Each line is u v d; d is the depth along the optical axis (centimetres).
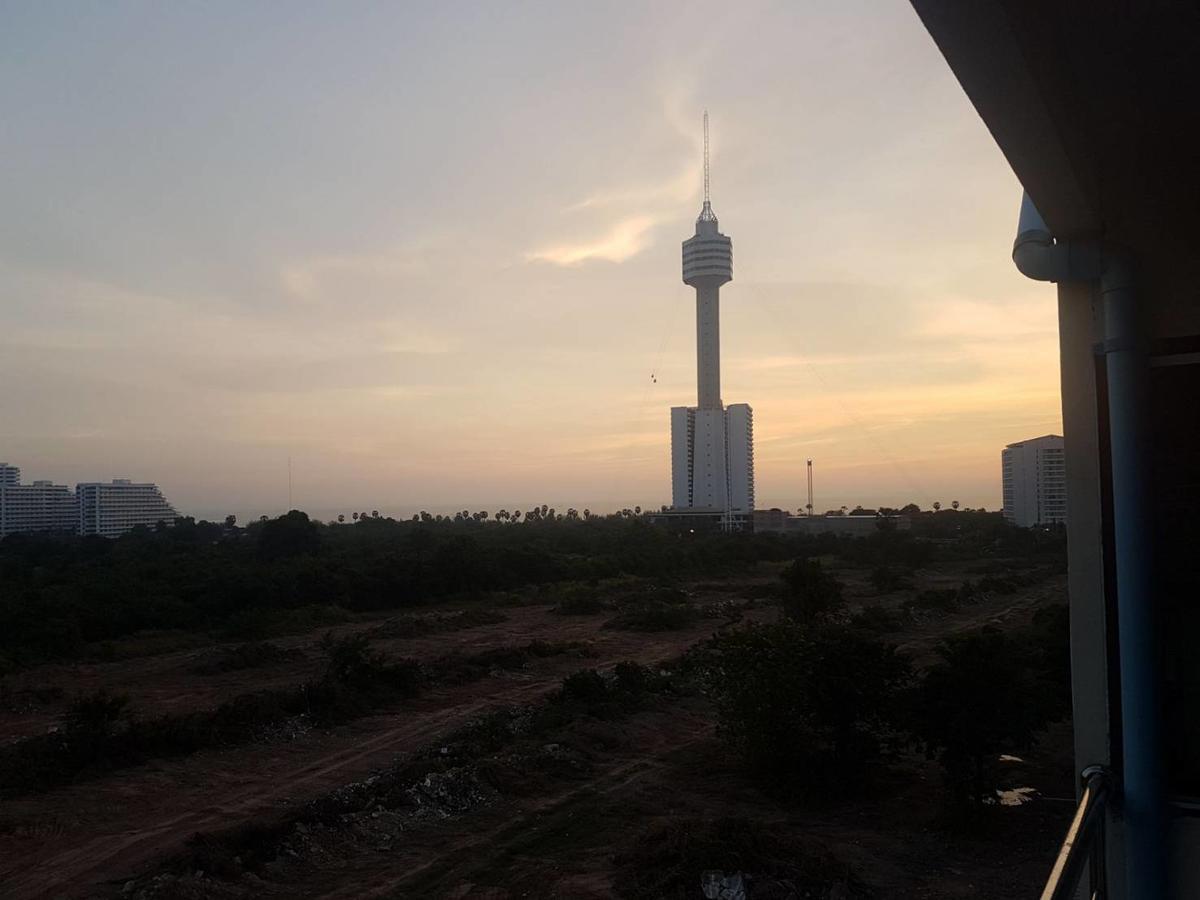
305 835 1024
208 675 2247
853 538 7656
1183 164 328
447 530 8444
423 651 2628
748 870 888
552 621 3384
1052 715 1180
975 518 10994
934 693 1113
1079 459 345
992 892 901
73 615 2738
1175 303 342
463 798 1192
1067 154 285
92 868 976
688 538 6912
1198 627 319
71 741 1399
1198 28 261
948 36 237
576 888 898
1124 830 317
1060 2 247
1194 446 325
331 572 3772
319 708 1728
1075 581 345
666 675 2089
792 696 1255
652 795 1238
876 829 1105
